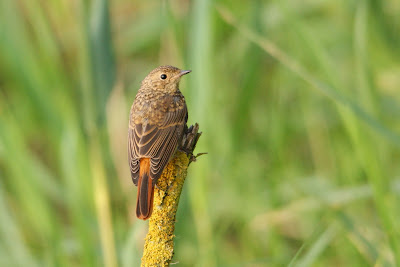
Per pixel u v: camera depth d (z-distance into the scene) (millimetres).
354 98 11898
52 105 12141
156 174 7633
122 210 12430
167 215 7449
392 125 13805
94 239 11242
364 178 12766
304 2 15516
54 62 12445
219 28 14438
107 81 11164
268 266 11984
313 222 12461
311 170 14320
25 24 14680
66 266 10828
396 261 9438
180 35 11523
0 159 13344
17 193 12508
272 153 13141
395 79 14719
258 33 13867
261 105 14898
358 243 10656
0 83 15000
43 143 14922
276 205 12273
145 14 16672
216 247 11297
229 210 12594
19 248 11211
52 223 11539
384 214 9711
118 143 13094
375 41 15164
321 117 14312
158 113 9625
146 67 16250
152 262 7320
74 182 11047
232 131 13031
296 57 14539
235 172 12781
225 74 14438
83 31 11047
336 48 15250
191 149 8102
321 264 11844
